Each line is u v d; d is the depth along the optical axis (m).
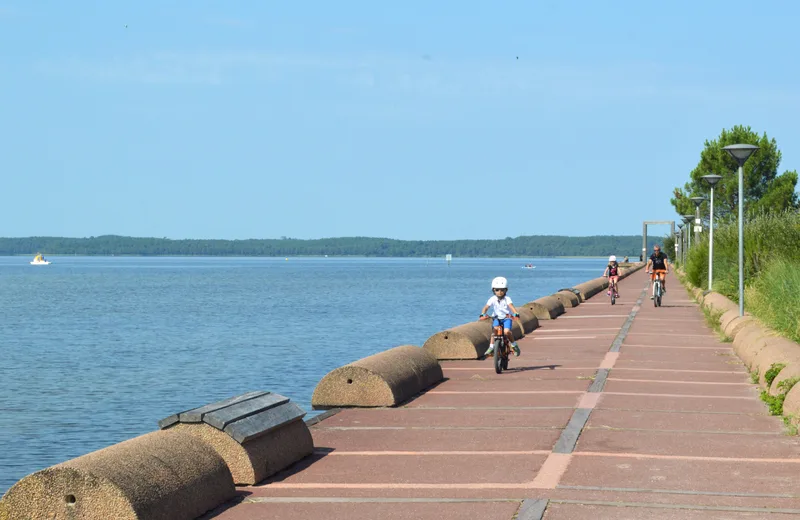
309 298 84.06
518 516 8.01
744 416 12.88
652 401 14.20
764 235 33.53
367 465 10.12
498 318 17.80
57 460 17.52
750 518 7.93
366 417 13.13
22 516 7.50
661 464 9.98
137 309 68.50
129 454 7.88
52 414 22.47
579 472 9.63
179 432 8.75
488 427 12.24
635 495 8.70
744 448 10.80
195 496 8.14
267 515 8.23
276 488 9.17
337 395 14.02
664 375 17.19
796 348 15.62
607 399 14.42
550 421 12.58
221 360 33.66
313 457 10.55
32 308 70.69
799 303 19.98
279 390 25.66
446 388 15.92
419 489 9.05
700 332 25.77
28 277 171.88
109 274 196.88
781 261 26.36
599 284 49.75
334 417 13.15
